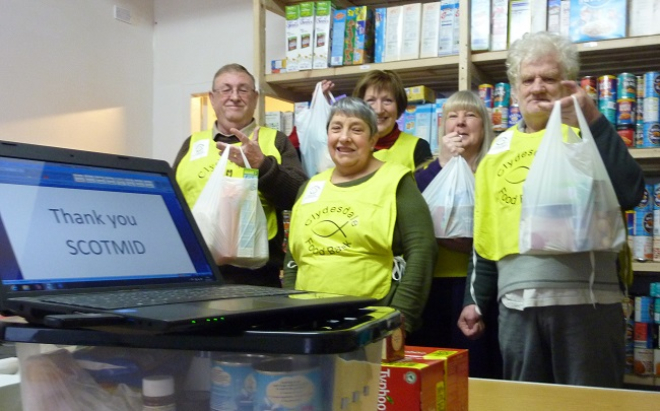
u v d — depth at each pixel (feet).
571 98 5.24
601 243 5.01
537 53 5.52
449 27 9.18
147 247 2.40
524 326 5.34
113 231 2.31
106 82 12.84
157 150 13.94
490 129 7.21
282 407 1.61
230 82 7.40
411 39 9.46
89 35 12.47
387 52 9.65
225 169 6.27
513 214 5.44
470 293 6.17
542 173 5.09
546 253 5.13
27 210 2.07
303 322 1.77
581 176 4.99
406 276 5.87
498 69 9.38
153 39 14.03
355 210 5.98
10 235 1.98
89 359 1.81
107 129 12.87
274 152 7.27
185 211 2.67
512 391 3.24
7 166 2.10
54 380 1.86
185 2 13.70
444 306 6.74
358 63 9.69
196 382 1.75
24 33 11.21
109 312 1.61
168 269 2.41
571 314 5.14
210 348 1.63
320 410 1.65
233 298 1.94
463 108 7.02
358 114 6.26
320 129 8.06
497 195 5.64
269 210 7.04
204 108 13.75
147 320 1.51
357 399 1.81
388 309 2.10
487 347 6.40
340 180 6.36
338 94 11.26
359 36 9.70
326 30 9.93
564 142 5.06
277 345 1.58
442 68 9.47
